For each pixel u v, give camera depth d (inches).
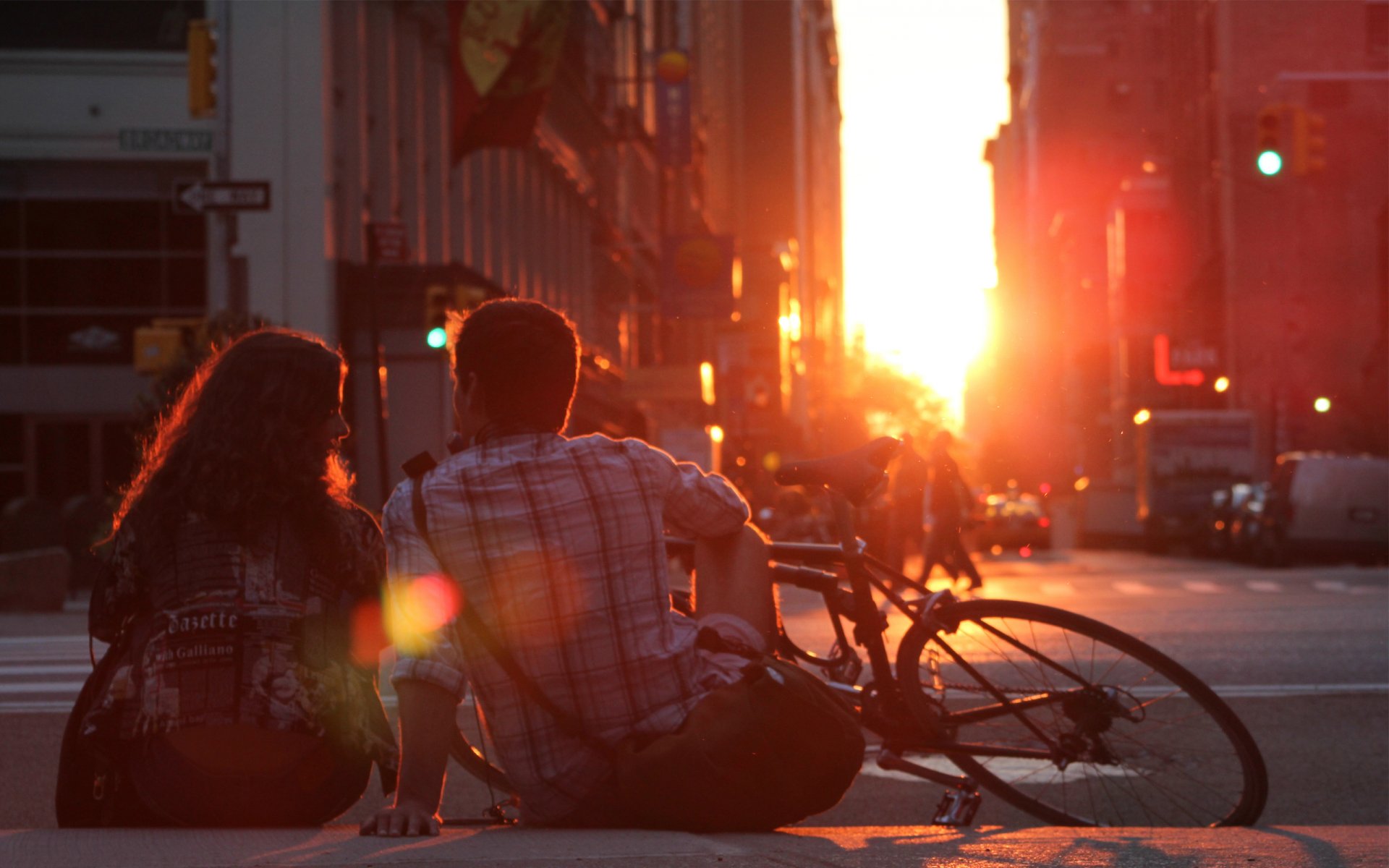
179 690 152.5
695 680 160.1
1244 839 158.9
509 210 1761.8
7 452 1282.0
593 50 1921.8
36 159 1277.1
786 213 5196.9
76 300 1285.7
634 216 2511.1
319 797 156.8
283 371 158.2
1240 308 2564.0
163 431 161.5
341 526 158.7
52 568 836.6
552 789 157.8
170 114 1277.1
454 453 164.4
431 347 956.0
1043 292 5383.9
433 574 153.3
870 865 129.6
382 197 1355.8
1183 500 1878.7
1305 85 2443.4
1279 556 1259.8
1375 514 1234.6
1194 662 443.2
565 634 154.3
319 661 156.7
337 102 1279.5
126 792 159.2
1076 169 5191.9
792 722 158.2
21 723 368.2
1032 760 210.5
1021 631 211.3
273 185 1210.0
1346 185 2445.9
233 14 1212.5
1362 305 2436.0
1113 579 920.3
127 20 1274.6
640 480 159.5
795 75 5285.4
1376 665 431.2
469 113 1270.9
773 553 203.3
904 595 214.2
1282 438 2428.6
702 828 155.3
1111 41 5182.1
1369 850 149.7
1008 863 134.5
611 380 2028.8
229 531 155.4
